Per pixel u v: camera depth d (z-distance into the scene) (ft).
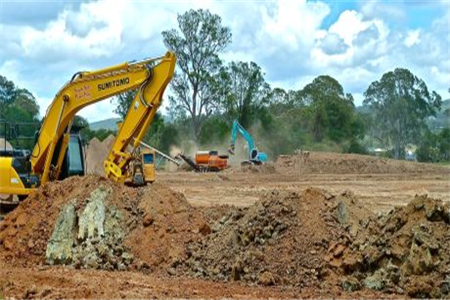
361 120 288.10
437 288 37.42
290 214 44.52
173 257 45.65
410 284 38.11
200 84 225.56
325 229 43.19
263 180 132.26
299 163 166.20
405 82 294.87
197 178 135.33
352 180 132.16
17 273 44.62
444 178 136.67
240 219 46.47
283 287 40.16
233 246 44.29
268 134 247.70
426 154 281.33
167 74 62.95
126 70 64.03
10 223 52.75
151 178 66.74
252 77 238.27
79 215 50.01
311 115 276.82
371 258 40.45
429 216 40.27
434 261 38.29
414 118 294.25
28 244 50.06
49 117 65.87
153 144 221.25
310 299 37.37
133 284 41.06
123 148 64.34
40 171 66.69
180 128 230.07
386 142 300.20
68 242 48.73
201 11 221.25
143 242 47.52
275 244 43.04
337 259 41.27
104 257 46.80
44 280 42.50
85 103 65.00
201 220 48.80
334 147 266.36
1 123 70.95
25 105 264.11
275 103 287.28
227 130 230.48
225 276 42.52
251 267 41.96
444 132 284.61
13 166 66.03
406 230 40.34
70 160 67.46
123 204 50.67
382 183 122.42
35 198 53.78
